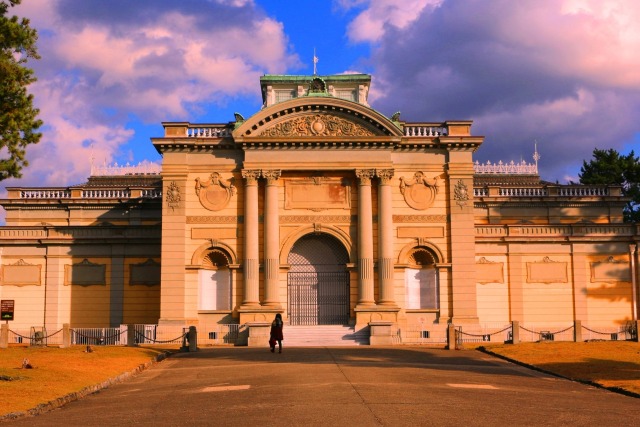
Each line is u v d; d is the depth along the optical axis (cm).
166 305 6250
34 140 3803
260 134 6356
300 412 2361
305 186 6425
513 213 8012
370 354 4681
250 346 5916
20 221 7975
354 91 7519
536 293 6925
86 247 6981
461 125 6531
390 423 2164
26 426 2333
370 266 6281
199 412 2497
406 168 6462
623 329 6850
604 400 2833
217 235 6356
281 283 6328
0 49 3659
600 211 8062
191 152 6444
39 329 6775
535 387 3203
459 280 6353
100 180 8975
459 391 2898
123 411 2620
